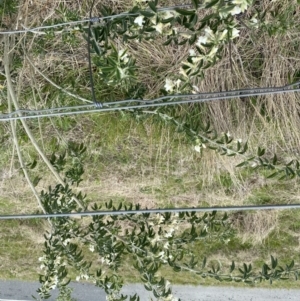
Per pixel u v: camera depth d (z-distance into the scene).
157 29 1.34
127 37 1.54
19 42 2.23
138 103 2.16
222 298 3.09
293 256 2.89
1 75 2.54
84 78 2.55
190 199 2.79
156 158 2.72
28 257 3.21
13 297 3.33
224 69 2.35
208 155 2.62
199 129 2.14
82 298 3.24
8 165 2.87
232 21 1.36
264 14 1.97
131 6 2.29
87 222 2.81
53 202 2.08
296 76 2.30
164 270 3.11
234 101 2.41
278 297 3.02
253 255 2.93
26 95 2.58
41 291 2.21
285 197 2.71
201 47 1.46
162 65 2.43
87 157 2.79
